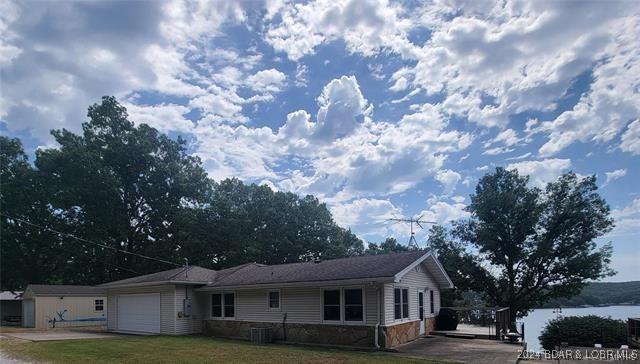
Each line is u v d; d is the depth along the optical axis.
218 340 20.44
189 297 24.06
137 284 24.88
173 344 18.50
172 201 48.06
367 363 13.40
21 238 44.06
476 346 17.28
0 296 43.53
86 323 36.31
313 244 47.78
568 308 47.81
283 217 47.94
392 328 17.61
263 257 45.50
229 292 22.98
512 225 37.16
